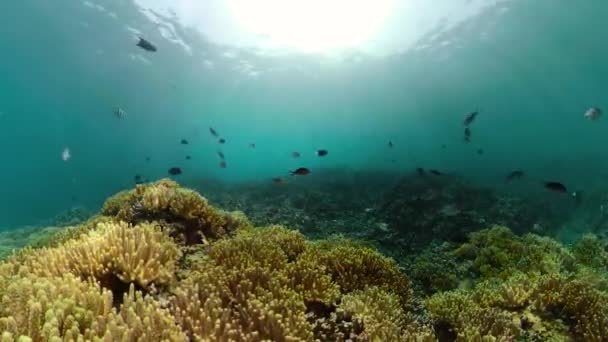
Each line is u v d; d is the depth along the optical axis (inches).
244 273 176.4
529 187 908.0
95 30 1267.2
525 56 1515.7
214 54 1408.7
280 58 1470.2
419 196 709.3
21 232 771.4
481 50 1450.5
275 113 2303.2
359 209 746.2
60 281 143.8
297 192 913.5
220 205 806.5
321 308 183.9
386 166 1476.4
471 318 203.5
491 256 371.6
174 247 201.0
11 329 110.8
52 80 1807.3
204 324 138.2
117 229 196.5
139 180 732.0
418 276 365.7
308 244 252.2
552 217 732.0
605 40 1369.3
